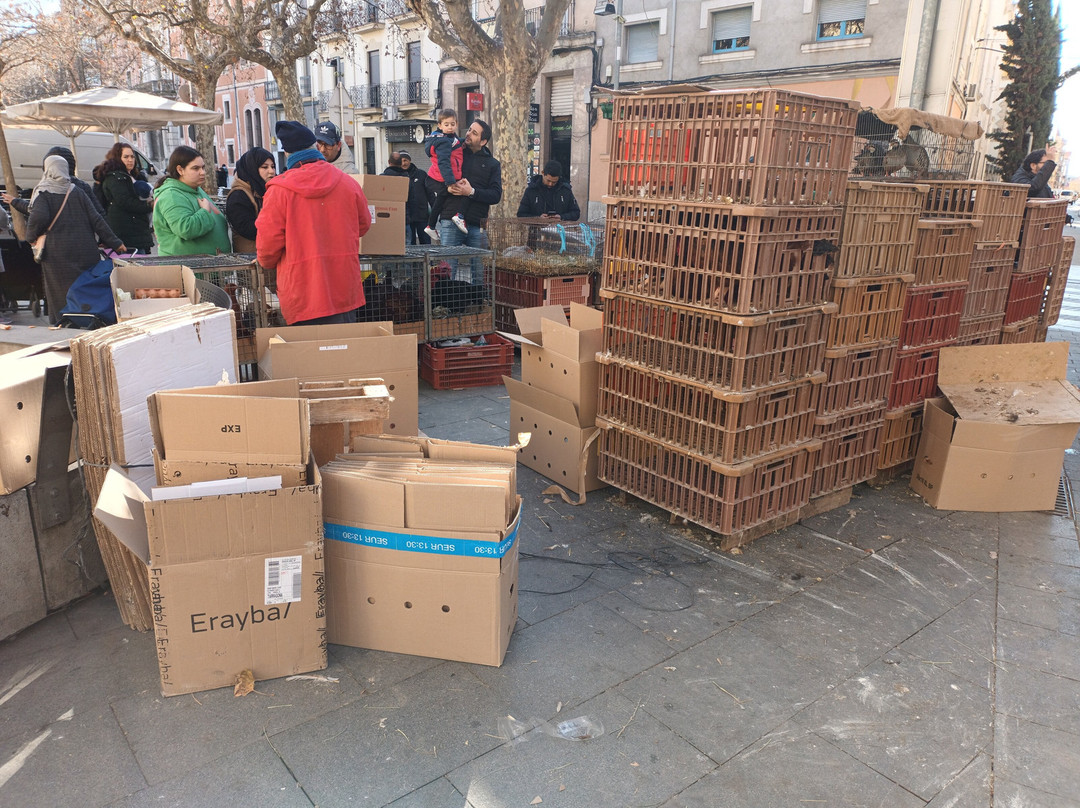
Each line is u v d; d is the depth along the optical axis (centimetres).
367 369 362
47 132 1322
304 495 231
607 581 324
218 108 3584
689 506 362
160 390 270
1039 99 1537
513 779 211
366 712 235
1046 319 595
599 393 395
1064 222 546
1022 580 333
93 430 259
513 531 258
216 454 232
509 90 1009
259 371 369
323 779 208
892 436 430
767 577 331
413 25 2344
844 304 362
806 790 210
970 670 268
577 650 273
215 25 1442
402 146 2525
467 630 256
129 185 772
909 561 349
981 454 393
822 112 318
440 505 242
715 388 327
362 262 572
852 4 1462
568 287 715
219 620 235
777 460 357
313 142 409
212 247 558
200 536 224
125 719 229
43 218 556
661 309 353
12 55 2462
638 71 1798
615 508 399
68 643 266
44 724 226
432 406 570
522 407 447
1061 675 266
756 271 309
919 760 223
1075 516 402
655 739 228
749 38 1617
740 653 275
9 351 353
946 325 439
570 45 1858
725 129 309
